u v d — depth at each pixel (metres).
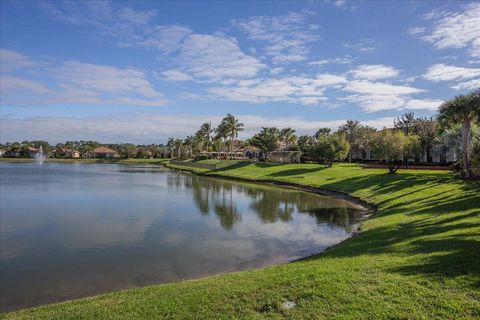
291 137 132.88
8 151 189.62
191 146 172.38
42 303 12.86
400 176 44.62
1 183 60.69
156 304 9.43
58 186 56.28
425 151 67.56
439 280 9.40
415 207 25.62
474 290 8.67
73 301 11.16
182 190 51.94
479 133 39.59
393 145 48.12
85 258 18.34
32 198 42.12
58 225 26.59
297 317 8.08
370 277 10.04
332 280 9.99
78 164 150.00
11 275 15.85
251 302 9.09
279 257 18.27
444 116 38.38
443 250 12.38
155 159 188.62
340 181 50.22
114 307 9.57
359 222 27.08
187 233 23.94
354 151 101.12
